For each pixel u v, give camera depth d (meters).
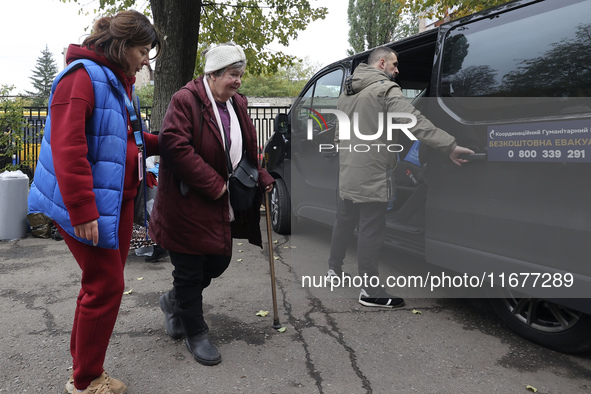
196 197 2.28
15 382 2.22
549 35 2.21
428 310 3.09
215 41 9.83
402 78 4.26
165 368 2.33
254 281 3.72
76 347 1.96
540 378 2.23
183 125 2.20
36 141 7.32
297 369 2.33
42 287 3.62
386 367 2.35
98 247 1.88
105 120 1.81
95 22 1.88
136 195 2.09
